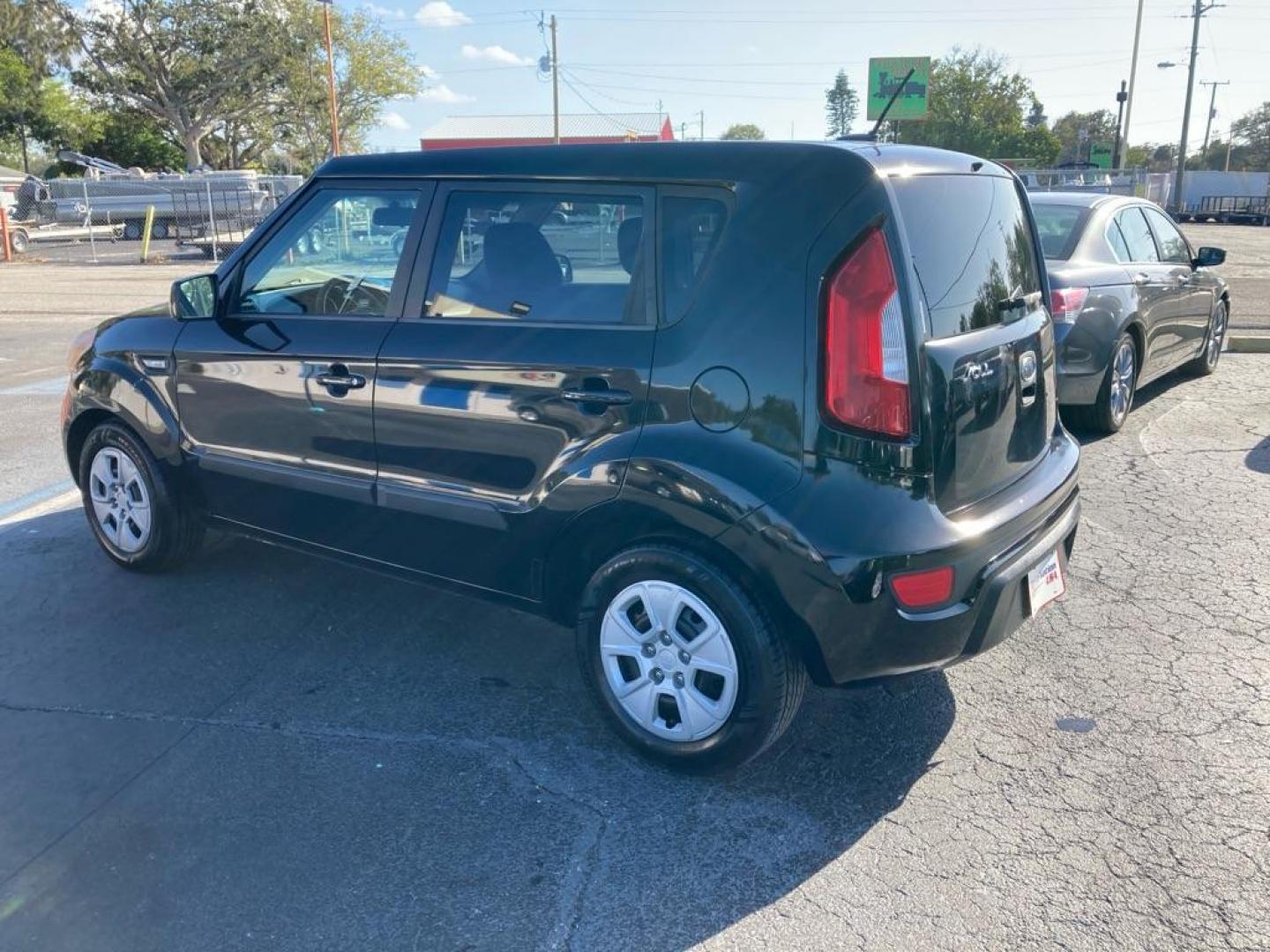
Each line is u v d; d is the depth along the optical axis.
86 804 3.26
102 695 3.94
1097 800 3.28
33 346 12.64
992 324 3.44
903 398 3.00
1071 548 3.94
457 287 3.72
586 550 3.56
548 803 3.28
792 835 3.12
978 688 3.98
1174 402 8.52
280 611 4.68
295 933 2.72
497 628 4.54
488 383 3.54
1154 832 3.11
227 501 4.52
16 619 4.58
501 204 3.62
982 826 3.15
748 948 2.67
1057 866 2.97
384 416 3.84
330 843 3.08
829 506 3.00
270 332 4.18
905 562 2.97
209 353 4.37
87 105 59.03
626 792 3.34
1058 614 4.62
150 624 4.54
